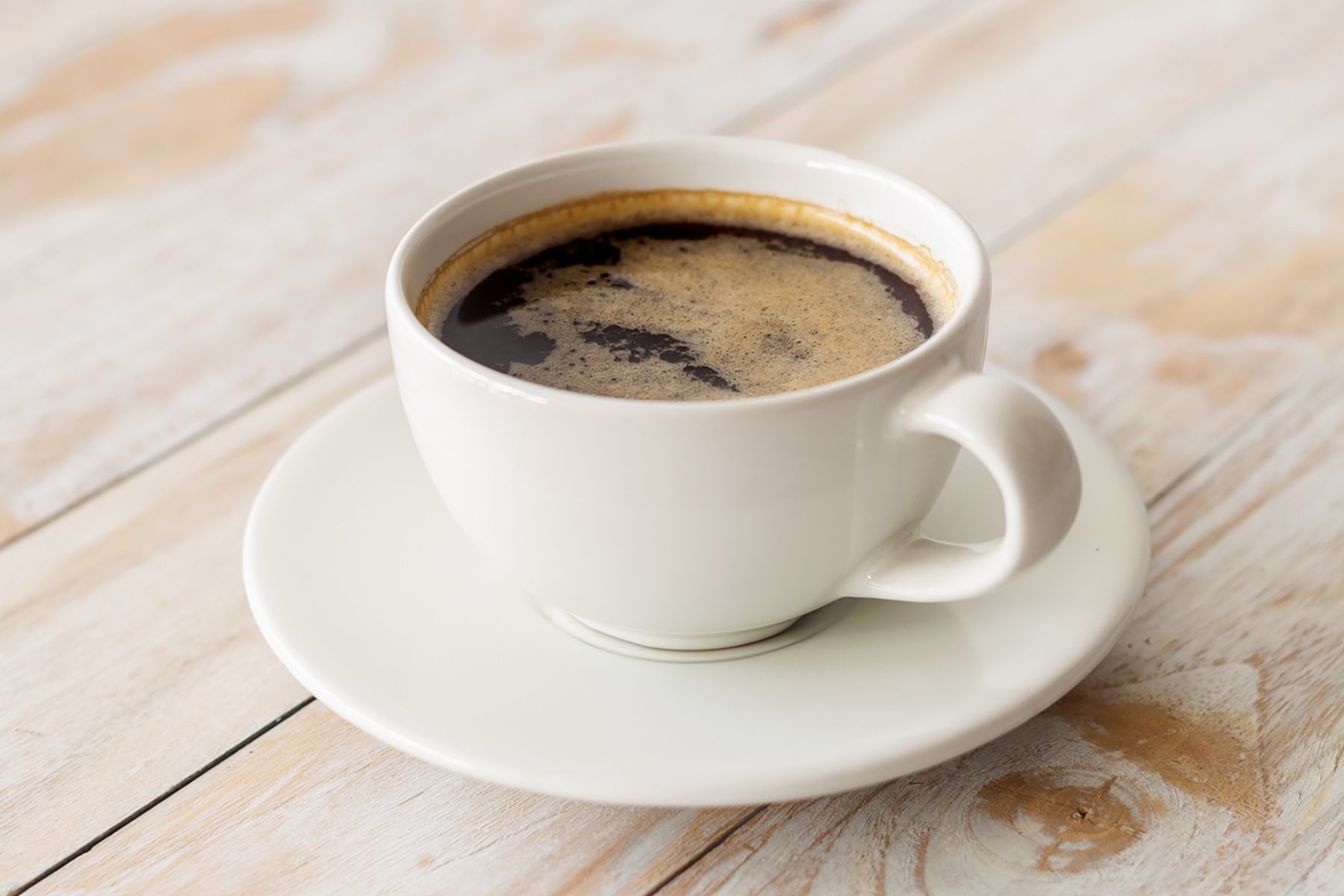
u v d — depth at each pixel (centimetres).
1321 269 62
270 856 47
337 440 53
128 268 64
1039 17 75
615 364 51
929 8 76
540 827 48
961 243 50
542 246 54
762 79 72
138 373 59
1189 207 65
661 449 46
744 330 52
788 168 54
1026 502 46
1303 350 59
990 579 47
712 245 54
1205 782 48
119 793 48
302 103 71
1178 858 47
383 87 72
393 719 47
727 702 47
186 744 49
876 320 52
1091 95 70
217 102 71
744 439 46
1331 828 47
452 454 48
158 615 52
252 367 60
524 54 74
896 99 70
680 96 71
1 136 69
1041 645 48
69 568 54
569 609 49
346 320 61
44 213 66
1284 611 51
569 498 47
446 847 47
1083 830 47
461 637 49
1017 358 59
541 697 47
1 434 58
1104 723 49
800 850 47
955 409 46
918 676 48
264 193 67
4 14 77
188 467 56
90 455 57
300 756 49
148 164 68
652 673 48
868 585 49
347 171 68
